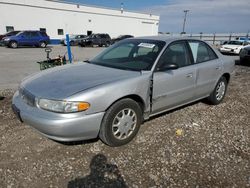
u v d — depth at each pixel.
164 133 3.73
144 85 3.38
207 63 4.57
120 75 3.34
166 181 2.63
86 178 2.64
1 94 5.71
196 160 3.03
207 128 3.98
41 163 2.88
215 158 3.09
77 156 3.04
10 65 11.06
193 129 3.92
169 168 2.86
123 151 3.19
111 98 3.01
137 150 3.22
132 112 3.35
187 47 4.27
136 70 3.56
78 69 3.71
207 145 3.41
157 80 3.56
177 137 3.62
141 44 4.11
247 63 12.39
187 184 2.59
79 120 2.79
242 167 2.91
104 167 2.85
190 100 4.45
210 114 4.62
